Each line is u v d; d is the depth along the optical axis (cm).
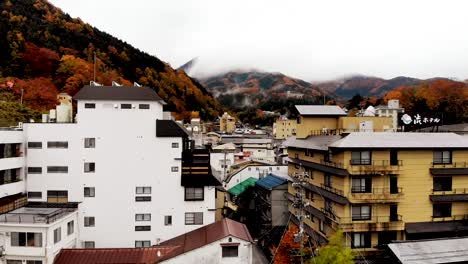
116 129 4284
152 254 3353
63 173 4259
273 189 5466
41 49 11262
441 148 3844
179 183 4300
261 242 5306
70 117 4706
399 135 3916
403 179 3809
